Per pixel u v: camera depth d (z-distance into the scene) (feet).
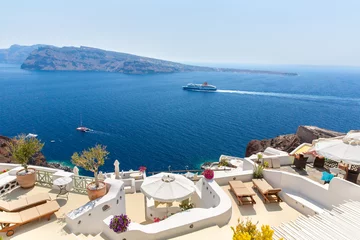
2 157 88.17
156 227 28.43
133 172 70.28
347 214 30.50
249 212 36.99
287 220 35.06
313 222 29.99
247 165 52.49
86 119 251.80
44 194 36.37
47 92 445.37
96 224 33.60
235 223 33.01
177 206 43.83
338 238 26.17
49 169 44.96
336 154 38.29
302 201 38.06
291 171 46.88
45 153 158.20
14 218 30.71
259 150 119.24
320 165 48.57
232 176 45.68
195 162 149.48
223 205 33.50
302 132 110.42
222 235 28.73
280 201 40.27
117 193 36.94
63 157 153.07
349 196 34.04
